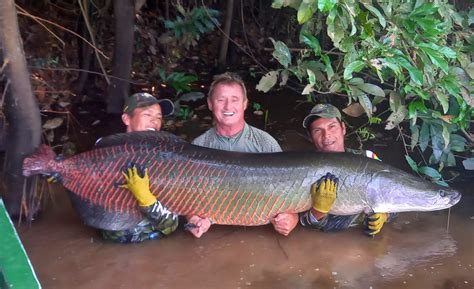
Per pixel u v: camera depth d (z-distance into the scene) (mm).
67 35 3500
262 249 1835
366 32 1642
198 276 1687
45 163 1735
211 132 2020
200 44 4055
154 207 1753
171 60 3789
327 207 1775
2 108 1999
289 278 1687
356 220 1915
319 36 2836
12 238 1260
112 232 1815
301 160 1808
